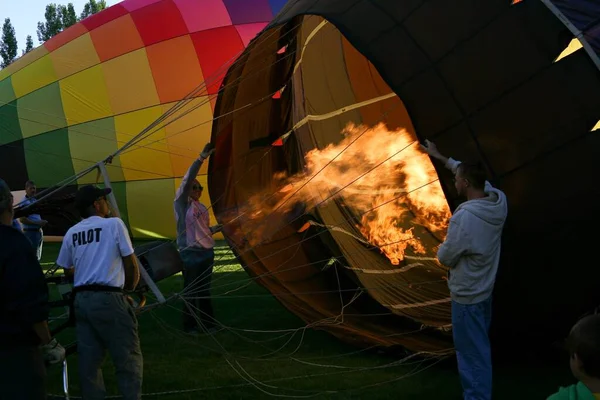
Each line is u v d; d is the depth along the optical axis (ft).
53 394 15.78
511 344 14.96
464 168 12.64
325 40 24.85
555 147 12.85
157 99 41.29
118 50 42.47
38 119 42.91
